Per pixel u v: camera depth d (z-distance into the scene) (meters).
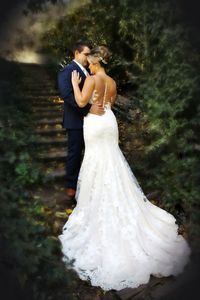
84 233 3.12
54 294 2.49
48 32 7.51
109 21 5.93
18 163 3.85
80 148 3.74
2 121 4.36
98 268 2.79
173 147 3.88
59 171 4.28
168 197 3.71
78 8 6.69
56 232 3.28
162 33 4.35
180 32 4.10
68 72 3.52
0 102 4.96
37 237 2.81
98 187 3.19
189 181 3.62
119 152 3.36
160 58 4.57
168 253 2.98
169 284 2.72
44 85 7.14
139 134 4.93
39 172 4.00
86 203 3.27
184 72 3.90
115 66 6.13
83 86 3.28
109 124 3.23
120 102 5.99
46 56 8.19
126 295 2.60
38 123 5.21
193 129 3.81
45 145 4.73
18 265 2.38
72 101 3.48
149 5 4.62
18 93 5.70
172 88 3.97
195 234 3.30
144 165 4.29
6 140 3.96
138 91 4.70
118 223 3.04
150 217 3.33
